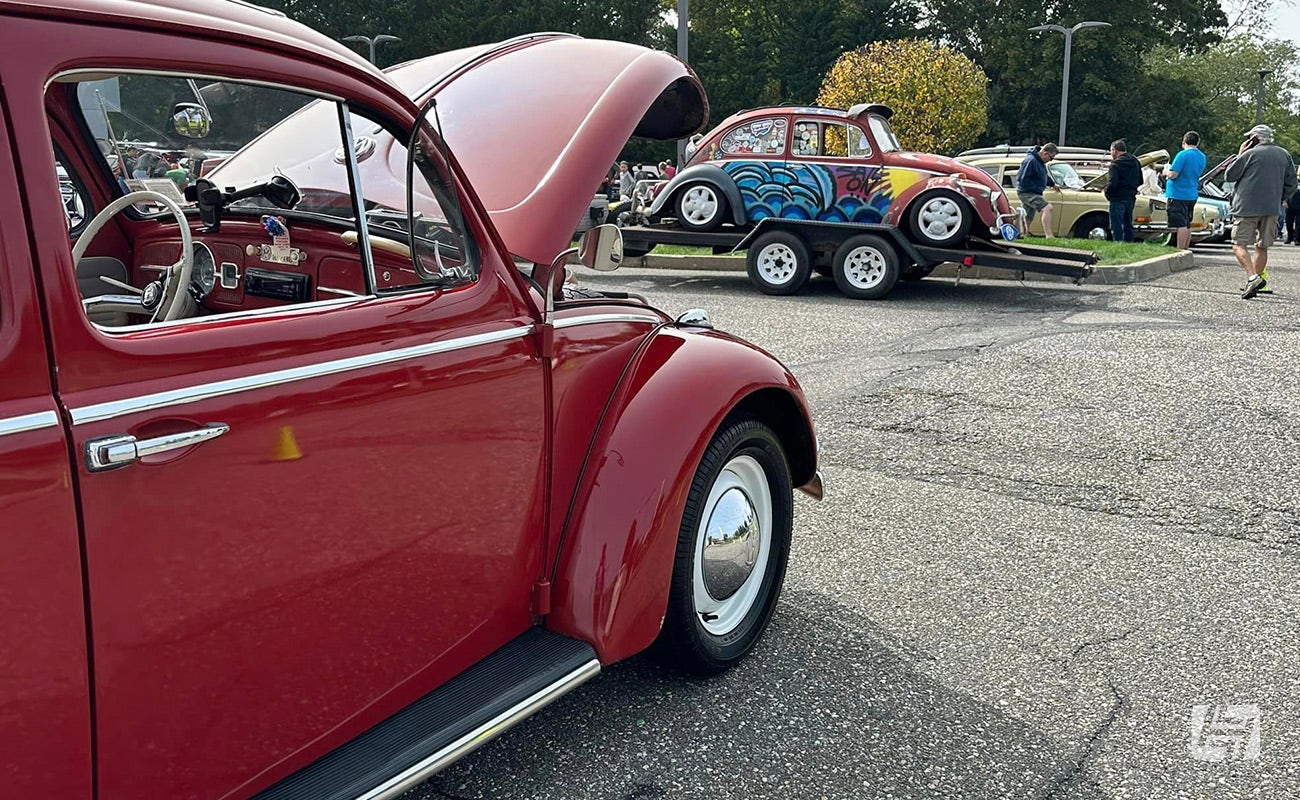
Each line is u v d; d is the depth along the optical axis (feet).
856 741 9.35
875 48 102.94
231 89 6.72
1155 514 14.99
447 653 7.77
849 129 37.58
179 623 5.76
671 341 9.87
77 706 5.35
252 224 8.39
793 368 24.64
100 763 5.54
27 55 5.13
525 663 8.17
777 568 11.10
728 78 177.99
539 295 8.29
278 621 6.33
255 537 6.08
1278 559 13.46
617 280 41.86
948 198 36.58
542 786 8.63
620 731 9.43
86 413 5.21
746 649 10.68
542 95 9.17
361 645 6.96
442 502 7.36
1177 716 9.84
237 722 6.23
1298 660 10.87
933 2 169.17
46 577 5.11
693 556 9.69
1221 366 24.25
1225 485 16.19
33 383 5.06
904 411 20.48
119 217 8.85
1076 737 9.48
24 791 5.22
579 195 8.51
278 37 6.40
